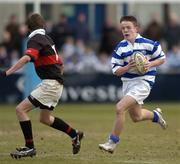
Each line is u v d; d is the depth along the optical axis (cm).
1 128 5031
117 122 3469
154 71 3578
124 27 3541
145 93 3541
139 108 3688
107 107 7038
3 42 7606
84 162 3331
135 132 4738
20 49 7594
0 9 8150
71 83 7462
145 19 8631
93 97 7494
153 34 7800
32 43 3356
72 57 7550
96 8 8675
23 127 3422
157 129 4953
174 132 4759
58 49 7725
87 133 4684
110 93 7494
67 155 3600
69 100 7469
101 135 4562
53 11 8644
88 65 7525
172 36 7888
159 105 7250
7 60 7531
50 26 7756
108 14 8606
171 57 7675
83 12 8744
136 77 3538
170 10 8650
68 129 3525
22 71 7344
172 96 7631
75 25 8431
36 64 3419
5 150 3809
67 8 8731
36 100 3412
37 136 4469
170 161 3419
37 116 6044
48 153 3678
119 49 3541
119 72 3522
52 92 3419
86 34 8019
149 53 3562
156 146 3994
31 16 3422
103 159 3459
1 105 7325
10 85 7356
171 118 5881
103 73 7494
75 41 7894
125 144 4069
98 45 8275
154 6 8650
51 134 4591
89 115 6141
